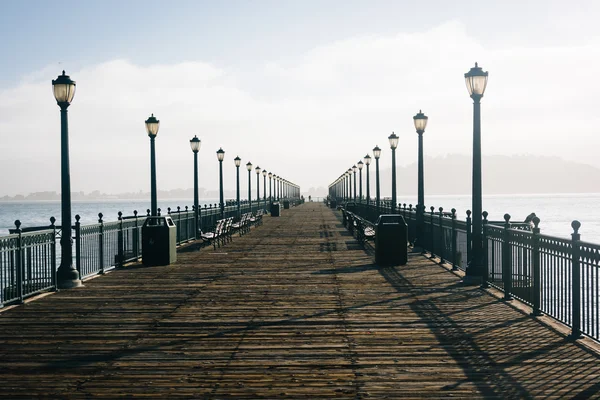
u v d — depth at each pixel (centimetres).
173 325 855
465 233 1353
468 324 849
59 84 1198
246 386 588
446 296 1079
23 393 571
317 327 835
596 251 709
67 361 677
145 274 1403
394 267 1498
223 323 865
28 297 1096
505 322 862
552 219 10162
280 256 1781
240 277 1341
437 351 708
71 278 1209
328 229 3052
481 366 648
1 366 659
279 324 857
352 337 777
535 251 909
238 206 3675
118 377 618
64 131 1215
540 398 550
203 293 1128
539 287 908
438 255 1683
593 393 562
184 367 651
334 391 571
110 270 1479
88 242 1352
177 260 1695
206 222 2812
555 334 788
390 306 985
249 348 727
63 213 1216
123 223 1600
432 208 1709
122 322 877
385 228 1534
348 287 1184
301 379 608
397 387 582
